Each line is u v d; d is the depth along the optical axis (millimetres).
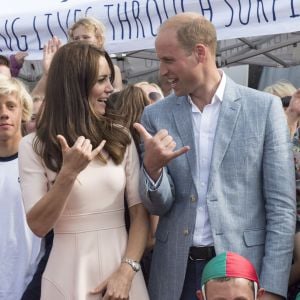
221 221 2602
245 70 7172
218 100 2699
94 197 2648
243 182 2633
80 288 2600
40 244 3303
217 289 2316
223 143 2641
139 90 3355
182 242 2670
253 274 2367
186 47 2625
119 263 2680
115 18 4469
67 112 2680
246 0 4027
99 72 2711
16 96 3414
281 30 3955
